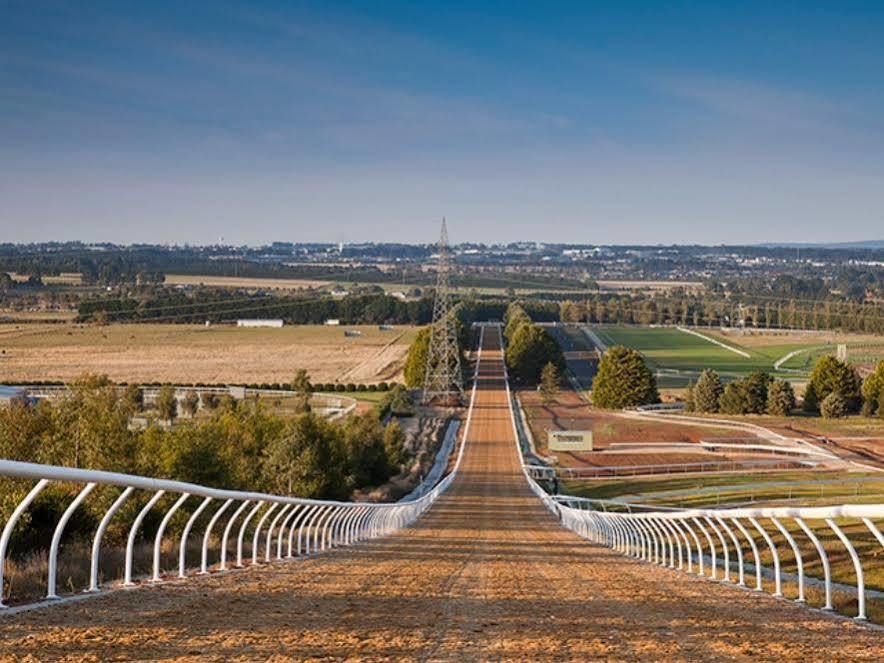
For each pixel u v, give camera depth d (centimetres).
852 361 15675
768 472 7769
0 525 1827
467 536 3256
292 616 1022
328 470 5541
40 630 859
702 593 1450
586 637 951
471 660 810
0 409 3784
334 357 16438
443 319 13438
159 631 884
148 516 2531
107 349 16600
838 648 909
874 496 5944
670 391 13725
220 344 17938
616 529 2914
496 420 11450
